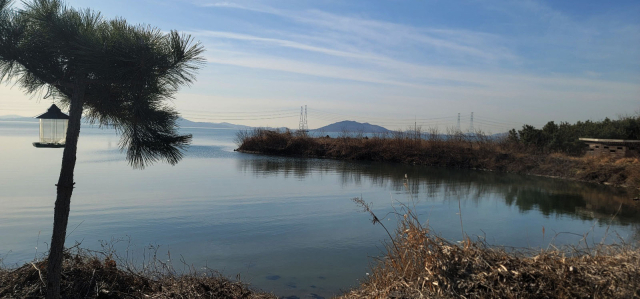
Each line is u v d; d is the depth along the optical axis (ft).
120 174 61.16
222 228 31.14
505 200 46.88
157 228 30.48
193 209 37.58
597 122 90.68
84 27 10.19
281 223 33.14
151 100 11.35
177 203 40.11
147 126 11.23
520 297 11.50
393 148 101.60
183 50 10.14
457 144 95.25
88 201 39.78
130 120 11.19
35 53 10.27
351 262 23.68
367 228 31.94
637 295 11.05
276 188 52.70
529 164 79.87
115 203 39.17
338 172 75.56
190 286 15.23
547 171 75.15
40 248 24.31
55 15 9.94
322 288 19.61
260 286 19.76
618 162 66.33
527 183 63.82
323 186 55.77
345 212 38.06
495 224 33.91
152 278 16.38
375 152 105.40
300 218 35.19
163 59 9.96
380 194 49.67
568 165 73.46
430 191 53.21
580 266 12.35
